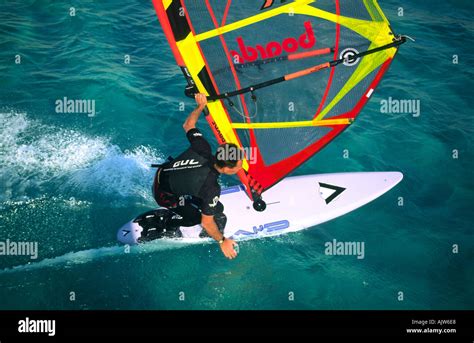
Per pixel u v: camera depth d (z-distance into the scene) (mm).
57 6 19594
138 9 20234
